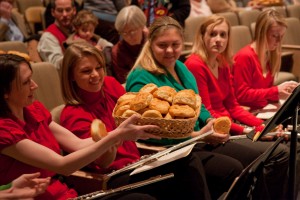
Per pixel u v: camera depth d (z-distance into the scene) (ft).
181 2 14.58
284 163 8.23
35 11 19.40
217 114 9.29
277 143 6.38
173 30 7.93
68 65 7.04
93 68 7.04
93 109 7.23
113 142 5.84
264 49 10.59
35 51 13.53
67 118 7.07
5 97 5.82
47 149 5.76
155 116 6.25
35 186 5.17
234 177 7.32
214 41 9.24
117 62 11.25
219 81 9.64
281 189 8.39
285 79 14.02
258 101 10.59
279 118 6.02
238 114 9.76
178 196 6.85
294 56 15.10
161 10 14.23
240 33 15.71
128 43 11.07
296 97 5.85
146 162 6.44
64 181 6.74
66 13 13.16
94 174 6.60
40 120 6.36
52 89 9.86
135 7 10.97
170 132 6.26
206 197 6.77
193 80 8.65
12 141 5.63
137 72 8.05
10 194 5.05
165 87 6.95
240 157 8.04
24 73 5.81
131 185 6.13
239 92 10.55
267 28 10.47
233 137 7.71
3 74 5.72
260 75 10.64
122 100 6.88
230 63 9.80
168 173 6.75
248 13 19.22
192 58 9.35
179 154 6.35
